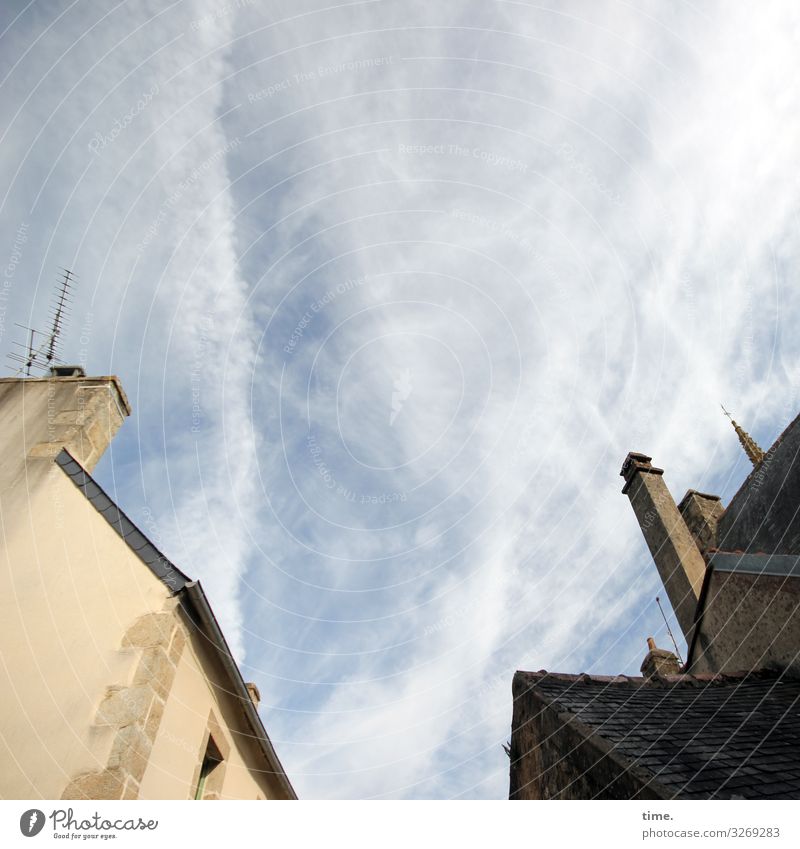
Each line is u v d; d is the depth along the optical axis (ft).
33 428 28.60
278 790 29.40
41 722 19.19
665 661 36.94
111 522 24.86
